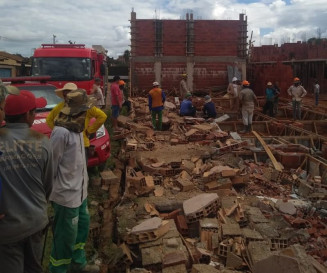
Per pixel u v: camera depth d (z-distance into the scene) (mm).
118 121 12703
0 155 2697
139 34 24359
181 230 5465
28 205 2793
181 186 6723
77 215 3889
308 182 7586
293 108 16438
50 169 3006
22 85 7648
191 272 4238
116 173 7828
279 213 5930
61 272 3889
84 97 3916
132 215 5609
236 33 24359
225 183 6797
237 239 4930
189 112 14203
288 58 31469
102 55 17312
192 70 24422
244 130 13852
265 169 8258
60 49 13875
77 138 3854
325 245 5148
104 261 4711
